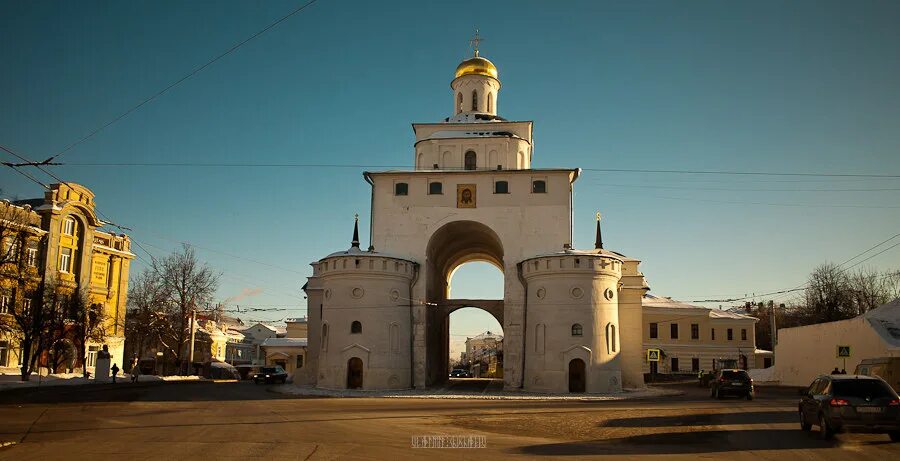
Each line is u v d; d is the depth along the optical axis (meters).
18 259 41.12
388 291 40.38
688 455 13.11
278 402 27.66
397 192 44.53
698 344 64.56
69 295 46.12
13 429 16.34
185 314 58.91
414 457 12.54
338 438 15.23
